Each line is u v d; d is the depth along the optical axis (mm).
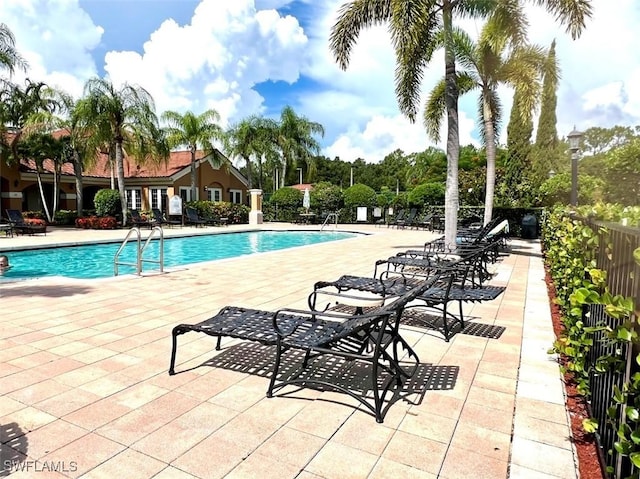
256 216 25297
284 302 5887
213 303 5766
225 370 3535
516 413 2889
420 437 2596
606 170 12438
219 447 2461
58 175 21266
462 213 19828
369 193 26422
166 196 26375
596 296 2102
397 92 10672
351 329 3205
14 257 11922
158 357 3791
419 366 3703
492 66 12555
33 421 2701
